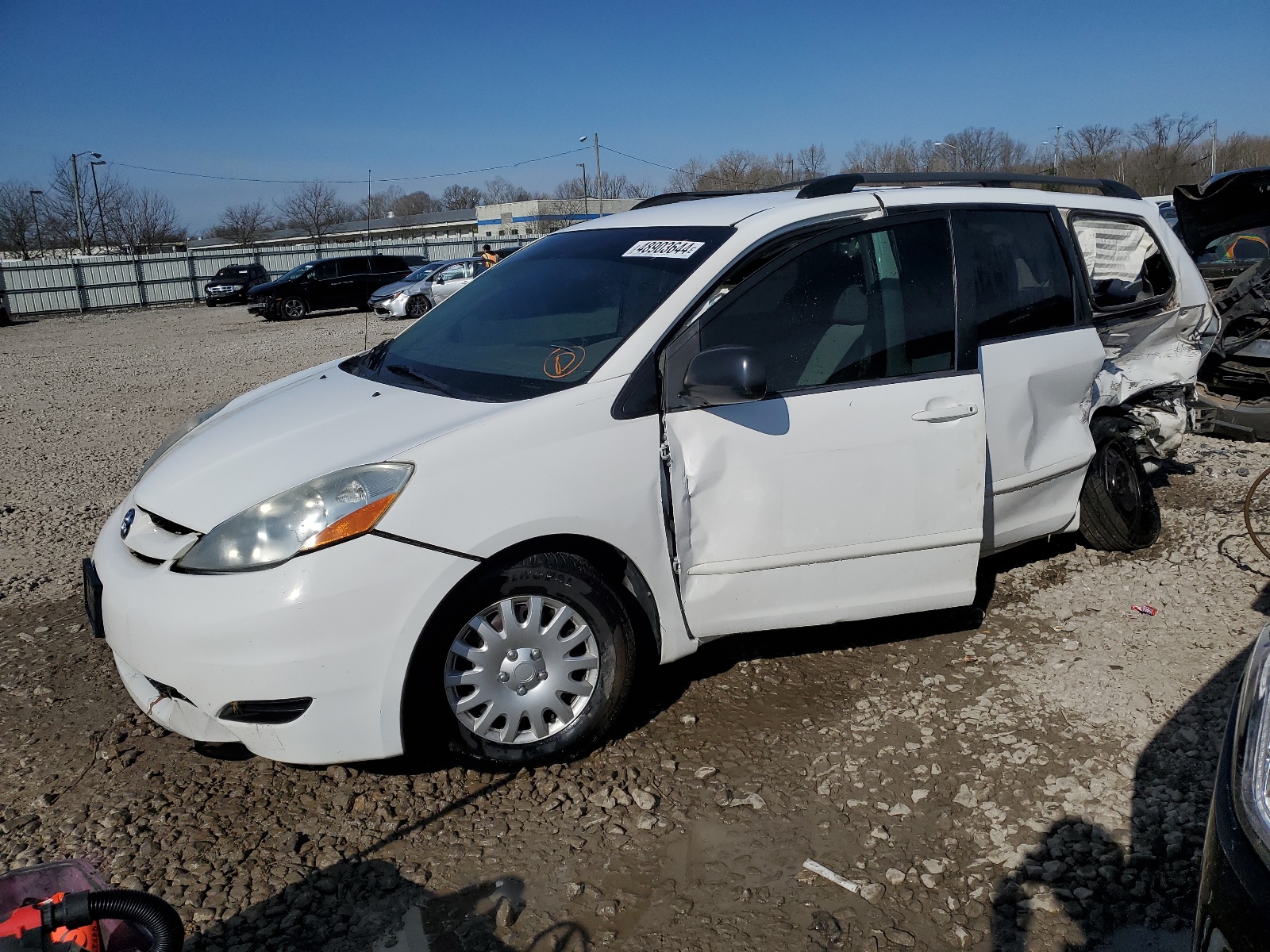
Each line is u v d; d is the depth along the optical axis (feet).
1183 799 9.48
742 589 10.85
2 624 14.43
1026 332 12.85
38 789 10.13
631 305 10.89
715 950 7.80
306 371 13.98
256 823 9.49
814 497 10.87
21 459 27.68
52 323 102.22
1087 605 13.87
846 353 11.18
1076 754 10.28
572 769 10.27
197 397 40.16
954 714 11.16
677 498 10.41
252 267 118.42
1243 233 24.38
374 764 10.41
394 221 271.90
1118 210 15.12
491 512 9.39
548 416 9.82
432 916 8.23
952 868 8.70
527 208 219.00
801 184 13.51
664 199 14.96
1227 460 20.79
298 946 7.91
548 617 9.96
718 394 10.01
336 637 8.94
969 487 11.48
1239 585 14.26
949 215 12.26
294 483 9.32
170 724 9.71
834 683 11.94
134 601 9.32
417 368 11.78
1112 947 7.77
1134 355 15.96
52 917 5.28
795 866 8.76
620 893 8.46
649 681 12.05
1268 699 6.54
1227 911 5.83
